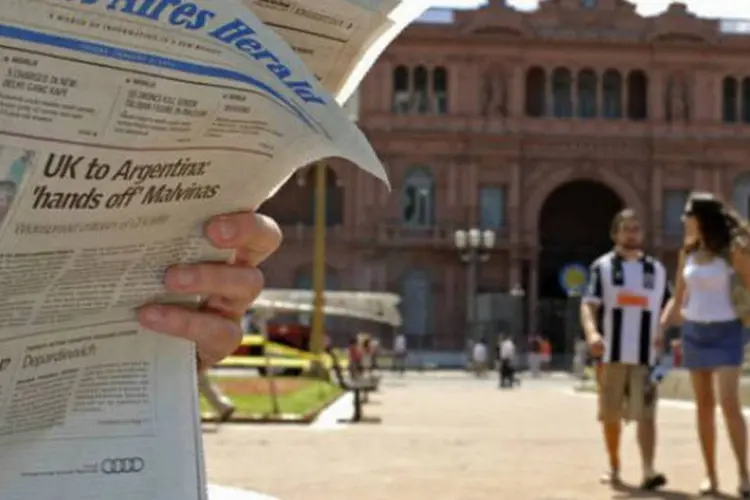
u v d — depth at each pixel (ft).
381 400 80.84
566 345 179.22
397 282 185.68
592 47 188.34
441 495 27.40
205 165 7.32
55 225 6.86
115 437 7.89
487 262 185.98
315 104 7.14
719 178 186.70
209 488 11.44
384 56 186.09
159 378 8.04
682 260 27.58
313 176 194.49
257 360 118.11
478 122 186.29
